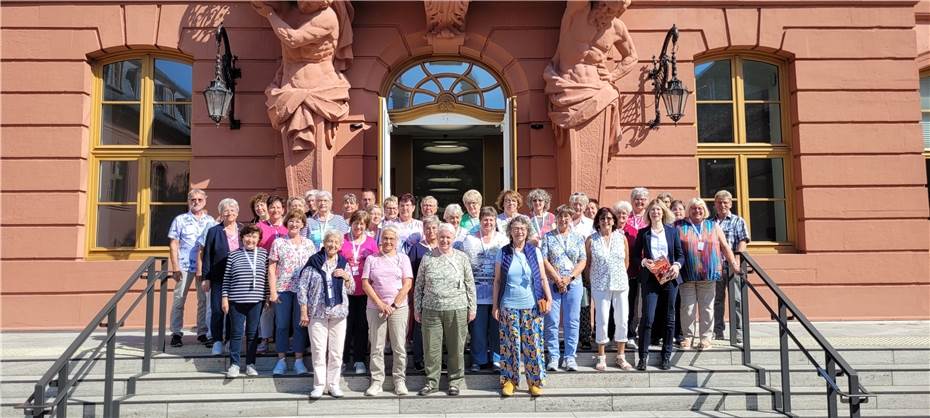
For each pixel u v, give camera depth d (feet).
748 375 17.90
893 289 26.18
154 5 26.48
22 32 26.32
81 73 26.32
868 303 26.05
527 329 16.83
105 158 26.81
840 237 26.35
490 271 17.85
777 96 28.19
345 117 25.52
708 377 17.79
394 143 31.89
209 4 26.48
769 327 24.00
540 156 25.99
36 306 25.14
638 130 26.45
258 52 26.25
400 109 27.09
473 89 27.43
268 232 19.16
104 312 15.98
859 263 26.23
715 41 27.09
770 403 17.01
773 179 27.73
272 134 25.95
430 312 16.78
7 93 26.09
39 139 25.95
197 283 19.95
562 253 17.93
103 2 26.45
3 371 18.25
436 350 16.80
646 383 17.69
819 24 27.27
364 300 17.75
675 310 19.27
